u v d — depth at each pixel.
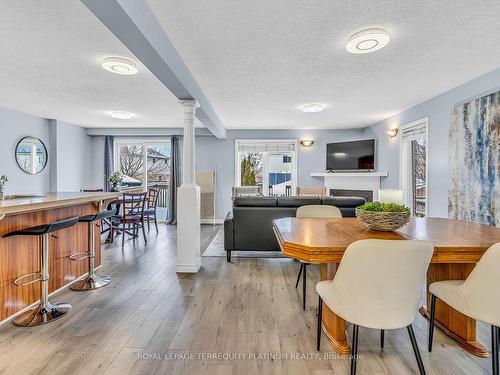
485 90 3.13
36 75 3.19
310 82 3.42
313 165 6.84
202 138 6.91
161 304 2.53
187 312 2.39
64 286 2.90
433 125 4.05
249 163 7.13
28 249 2.45
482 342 1.99
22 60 2.77
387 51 2.59
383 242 1.39
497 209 2.91
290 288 2.91
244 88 3.65
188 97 3.29
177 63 2.59
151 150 7.25
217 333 2.07
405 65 2.92
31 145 5.23
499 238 1.82
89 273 3.01
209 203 6.83
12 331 2.08
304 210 2.93
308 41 2.40
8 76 3.22
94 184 6.87
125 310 2.42
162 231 5.89
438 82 3.41
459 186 3.43
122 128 6.57
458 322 1.97
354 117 5.44
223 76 3.22
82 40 2.37
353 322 1.50
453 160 3.53
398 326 1.48
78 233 3.15
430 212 4.13
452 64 2.89
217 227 6.40
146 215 5.52
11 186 4.88
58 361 1.75
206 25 2.14
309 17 2.04
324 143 6.81
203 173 6.80
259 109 4.77
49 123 5.64
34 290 2.50
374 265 1.41
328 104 4.45
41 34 2.26
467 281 1.60
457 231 2.05
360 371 1.68
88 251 3.17
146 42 1.92
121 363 1.74
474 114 3.20
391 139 5.36
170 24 2.12
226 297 2.69
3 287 2.20
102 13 1.57
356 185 6.17
